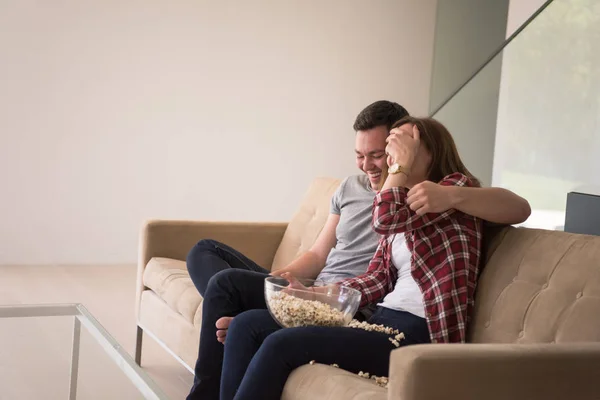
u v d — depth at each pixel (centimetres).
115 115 512
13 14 478
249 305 202
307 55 573
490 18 367
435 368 115
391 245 191
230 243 295
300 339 157
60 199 502
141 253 290
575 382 124
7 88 480
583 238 158
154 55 521
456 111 335
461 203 170
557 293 155
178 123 534
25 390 146
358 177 249
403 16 603
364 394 135
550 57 268
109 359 170
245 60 552
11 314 207
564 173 258
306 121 577
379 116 216
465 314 168
